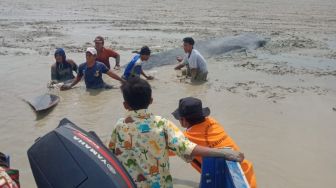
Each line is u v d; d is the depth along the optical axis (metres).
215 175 3.62
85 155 2.92
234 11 23.25
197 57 9.48
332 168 5.53
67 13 21.64
